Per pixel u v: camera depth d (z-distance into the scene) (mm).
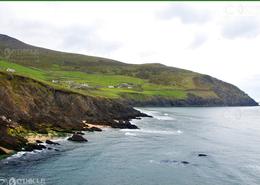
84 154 55531
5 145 52625
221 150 67125
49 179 41344
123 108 125812
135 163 51812
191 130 99812
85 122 93750
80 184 40406
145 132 87375
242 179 46062
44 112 84312
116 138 74062
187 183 43250
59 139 66750
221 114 187125
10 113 70312
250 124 138000
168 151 62375
